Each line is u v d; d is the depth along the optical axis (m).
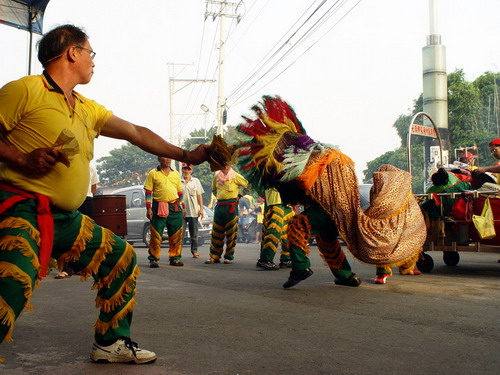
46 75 2.81
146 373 3.00
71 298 5.64
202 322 4.34
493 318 4.40
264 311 4.79
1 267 2.49
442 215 7.35
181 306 5.07
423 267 7.61
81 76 2.90
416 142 33.69
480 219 6.80
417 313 4.62
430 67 20.58
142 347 3.56
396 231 5.95
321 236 6.09
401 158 34.59
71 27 2.88
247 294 5.79
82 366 3.15
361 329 4.04
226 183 9.85
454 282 6.51
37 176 2.69
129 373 3.00
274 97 5.79
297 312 4.72
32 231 2.61
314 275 7.43
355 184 5.78
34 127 2.68
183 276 7.64
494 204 6.88
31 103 2.68
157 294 5.84
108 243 3.06
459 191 7.40
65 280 7.29
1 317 2.45
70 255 2.97
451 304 5.04
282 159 5.64
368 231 5.80
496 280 6.68
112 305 3.15
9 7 8.88
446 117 20.62
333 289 6.04
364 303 5.13
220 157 3.23
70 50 2.84
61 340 3.77
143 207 16.22
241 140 5.69
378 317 4.47
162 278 7.42
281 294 5.74
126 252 3.15
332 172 5.73
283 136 5.73
